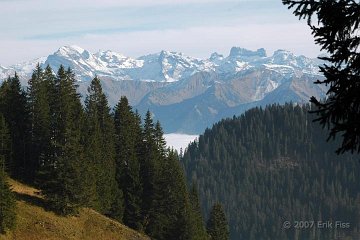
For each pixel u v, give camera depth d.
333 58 9.45
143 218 92.81
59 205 73.19
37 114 84.19
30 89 87.94
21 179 82.62
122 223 90.31
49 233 66.94
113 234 77.25
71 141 76.00
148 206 92.94
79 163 75.25
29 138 86.81
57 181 72.88
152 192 93.56
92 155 88.06
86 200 76.12
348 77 9.28
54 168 74.12
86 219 77.62
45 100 85.81
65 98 86.00
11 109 86.12
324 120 9.57
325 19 9.46
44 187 73.50
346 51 9.30
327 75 9.41
